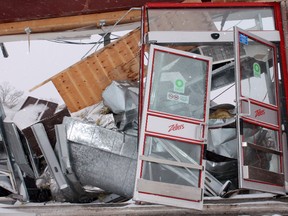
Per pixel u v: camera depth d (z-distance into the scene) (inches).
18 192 601.3
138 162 514.9
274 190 544.7
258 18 627.8
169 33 603.8
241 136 524.4
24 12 741.3
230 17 625.0
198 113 546.0
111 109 633.0
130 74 695.7
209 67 559.2
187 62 554.9
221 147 590.9
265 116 565.0
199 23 616.1
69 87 684.7
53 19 753.6
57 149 588.1
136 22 745.6
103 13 745.0
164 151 526.3
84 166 589.0
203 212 539.8
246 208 540.1
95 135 586.9
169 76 546.3
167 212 541.0
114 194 613.6
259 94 573.6
